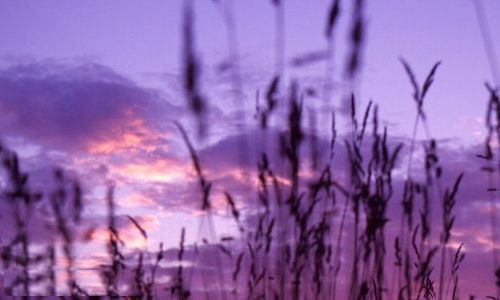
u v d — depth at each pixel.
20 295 2.23
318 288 2.39
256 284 2.44
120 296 2.35
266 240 2.44
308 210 2.38
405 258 2.44
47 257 2.36
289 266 2.41
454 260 2.49
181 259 2.42
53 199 2.40
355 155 2.41
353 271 2.42
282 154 2.43
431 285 2.50
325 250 2.41
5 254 2.33
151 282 2.38
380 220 2.35
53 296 2.29
